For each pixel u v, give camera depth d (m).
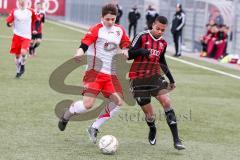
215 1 78.31
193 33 85.19
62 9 168.25
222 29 74.88
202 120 31.94
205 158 23.39
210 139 27.11
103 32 23.62
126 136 26.77
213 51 75.69
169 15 96.56
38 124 28.28
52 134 26.23
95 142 24.47
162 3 101.38
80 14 157.88
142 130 28.25
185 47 87.12
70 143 24.67
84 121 29.38
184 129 29.19
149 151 24.03
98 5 135.75
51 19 171.00
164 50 24.02
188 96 40.81
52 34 106.25
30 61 58.28
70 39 96.06
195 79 51.75
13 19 45.00
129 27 102.88
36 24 62.81
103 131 27.56
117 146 23.22
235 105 37.97
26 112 31.23
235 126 30.69
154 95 23.97
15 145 23.83
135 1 113.88
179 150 24.47
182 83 48.16
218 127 30.14
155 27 23.47
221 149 25.19
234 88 47.03
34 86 40.97
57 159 21.94
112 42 23.73
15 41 44.97
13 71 48.75
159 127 29.23
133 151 23.86
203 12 83.44
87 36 23.42
